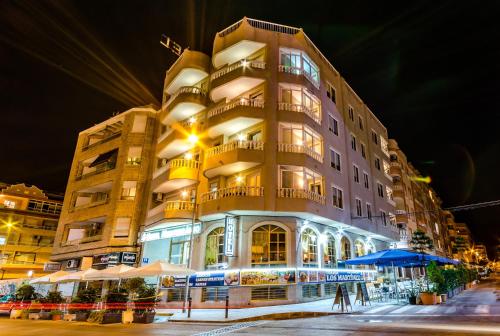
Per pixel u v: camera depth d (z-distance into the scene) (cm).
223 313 1584
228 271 1925
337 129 2744
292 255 2002
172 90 3027
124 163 3034
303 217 2123
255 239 2019
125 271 1731
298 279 1955
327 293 2247
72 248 3131
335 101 2867
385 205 3431
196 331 1076
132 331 1101
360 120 3359
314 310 1512
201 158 2506
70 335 1034
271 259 1986
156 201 2867
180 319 1424
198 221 2289
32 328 1251
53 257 3303
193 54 2739
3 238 4131
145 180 2988
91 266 2831
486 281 4597
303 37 2595
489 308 1372
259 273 1902
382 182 3516
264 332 977
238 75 2270
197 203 2325
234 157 2067
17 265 4106
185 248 2383
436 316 1188
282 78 2300
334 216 2300
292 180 2108
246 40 2352
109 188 3250
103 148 3353
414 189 5194
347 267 2506
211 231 2230
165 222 2355
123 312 1425
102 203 3033
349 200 2631
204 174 2288
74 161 3647
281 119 2186
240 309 1728
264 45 2398
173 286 2158
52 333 1092
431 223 5947
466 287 2942
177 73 2805
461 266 2884
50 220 4575
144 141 3108
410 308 1501
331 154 2552
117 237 2802
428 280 1917
